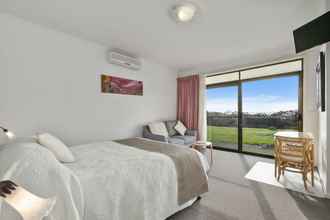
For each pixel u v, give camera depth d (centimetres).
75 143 289
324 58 213
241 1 190
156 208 153
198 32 267
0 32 216
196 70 482
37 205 57
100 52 322
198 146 372
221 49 339
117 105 353
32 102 242
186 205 187
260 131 401
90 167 145
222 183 251
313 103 310
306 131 315
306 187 228
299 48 211
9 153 110
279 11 209
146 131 390
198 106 469
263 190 228
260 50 343
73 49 285
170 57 390
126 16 224
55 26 254
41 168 100
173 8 206
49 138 160
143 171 154
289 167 282
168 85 478
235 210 184
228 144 452
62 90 273
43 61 252
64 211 95
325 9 187
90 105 309
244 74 420
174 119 498
